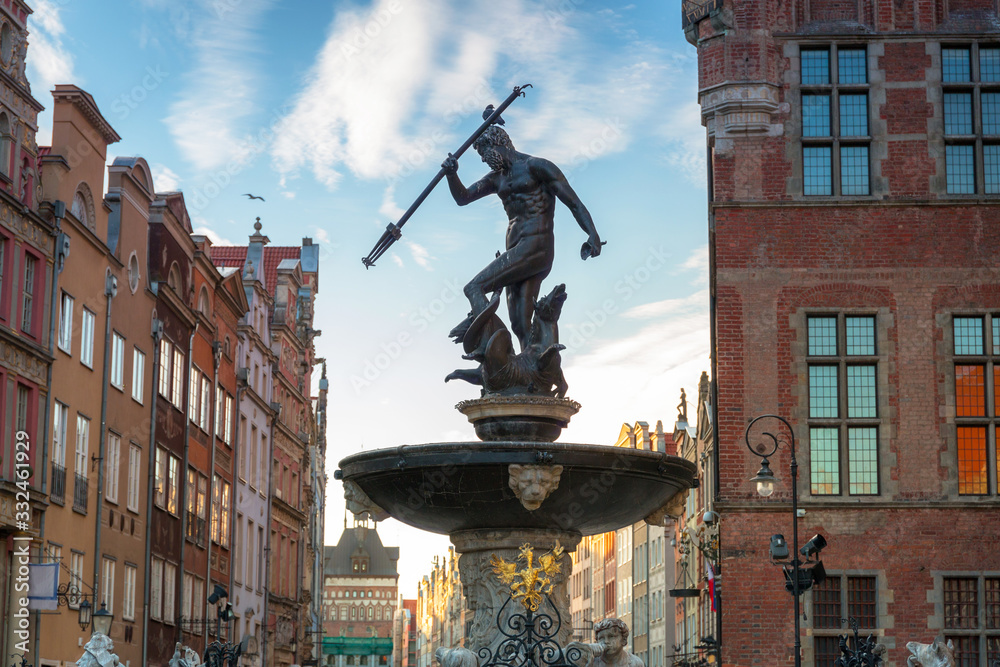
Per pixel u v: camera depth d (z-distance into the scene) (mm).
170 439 39312
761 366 27141
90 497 32031
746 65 27938
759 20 28078
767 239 27516
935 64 27922
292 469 61219
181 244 40250
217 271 44469
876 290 27297
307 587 68000
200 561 43188
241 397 49688
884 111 27844
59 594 28719
